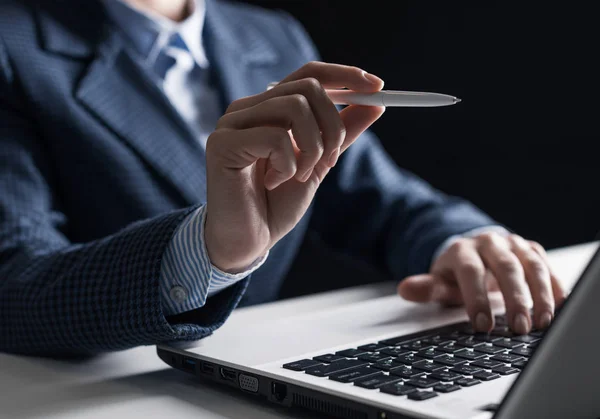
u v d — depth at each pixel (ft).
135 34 3.54
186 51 3.71
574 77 6.29
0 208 2.69
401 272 3.50
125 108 3.29
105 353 2.10
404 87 7.04
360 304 2.47
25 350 2.06
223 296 1.92
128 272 1.81
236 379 1.60
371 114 1.75
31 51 3.20
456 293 2.39
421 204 3.80
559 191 6.43
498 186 6.68
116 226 3.21
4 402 1.62
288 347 1.77
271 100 1.60
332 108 1.62
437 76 6.88
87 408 1.56
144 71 3.40
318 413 1.49
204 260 1.77
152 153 3.25
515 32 6.48
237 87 3.77
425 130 6.94
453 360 1.57
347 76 1.69
